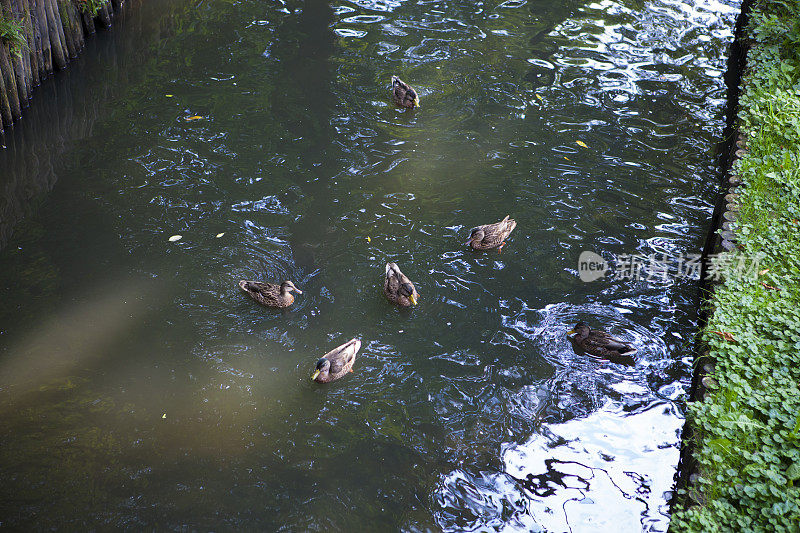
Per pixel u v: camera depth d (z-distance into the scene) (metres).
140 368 8.98
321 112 14.30
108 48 16.45
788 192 10.68
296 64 15.97
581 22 18.33
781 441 6.98
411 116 14.28
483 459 7.99
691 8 19.34
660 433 8.27
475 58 16.41
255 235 11.13
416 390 8.80
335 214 11.62
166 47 16.55
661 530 7.27
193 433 8.20
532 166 12.86
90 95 14.72
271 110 14.33
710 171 12.83
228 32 17.30
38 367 8.91
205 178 12.34
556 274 10.54
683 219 11.69
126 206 11.67
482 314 9.87
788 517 6.34
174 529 7.18
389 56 16.39
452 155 13.15
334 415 8.48
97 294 10.02
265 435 8.20
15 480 7.58
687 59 16.73
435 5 18.97
